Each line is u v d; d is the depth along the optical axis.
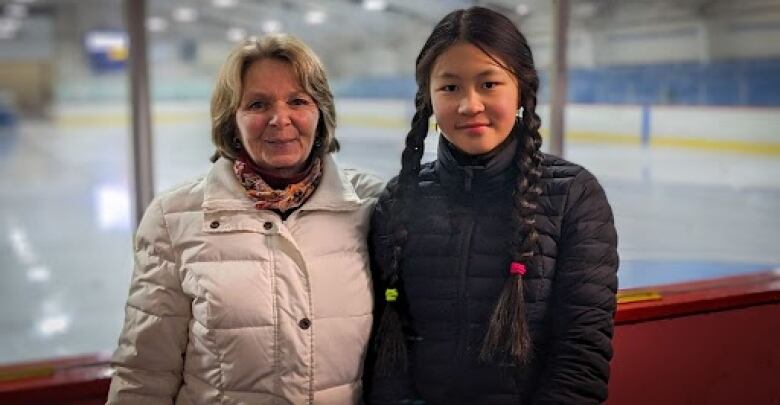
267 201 1.20
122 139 14.77
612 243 1.09
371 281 1.24
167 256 1.22
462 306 1.14
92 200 8.55
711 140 8.52
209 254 1.18
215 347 1.16
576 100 9.03
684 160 8.41
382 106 13.71
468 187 1.15
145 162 2.12
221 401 1.17
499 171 1.14
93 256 5.95
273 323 1.15
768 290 1.92
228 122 1.23
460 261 1.14
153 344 1.21
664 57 9.04
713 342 1.88
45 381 1.50
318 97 1.21
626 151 8.95
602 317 1.06
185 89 18.44
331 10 13.30
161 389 1.23
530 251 1.07
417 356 1.17
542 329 1.10
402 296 1.18
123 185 9.57
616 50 8.93
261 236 1.19
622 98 9.07
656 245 5.17
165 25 19.27
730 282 2.01
